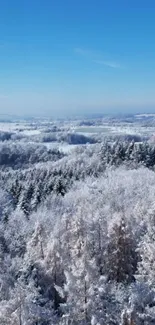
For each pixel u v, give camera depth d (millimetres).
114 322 30922
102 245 45812
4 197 84375
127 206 65312
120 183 82188
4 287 41688
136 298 31750
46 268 44156
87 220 49719
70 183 95500
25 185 94625
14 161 195625
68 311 34156
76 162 130500
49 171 113062
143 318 29500
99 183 87750
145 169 97500
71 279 33625
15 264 48000
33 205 78250
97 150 156500
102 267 44031
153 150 108938
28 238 58062
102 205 68875
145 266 38656
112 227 44219
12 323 31141
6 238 59219
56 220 64812
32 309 32875
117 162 108750
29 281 41281
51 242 45312
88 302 32531
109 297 33906
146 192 72812
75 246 44312
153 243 40344
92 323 28984
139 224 51031
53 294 42562
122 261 43188
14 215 69688
